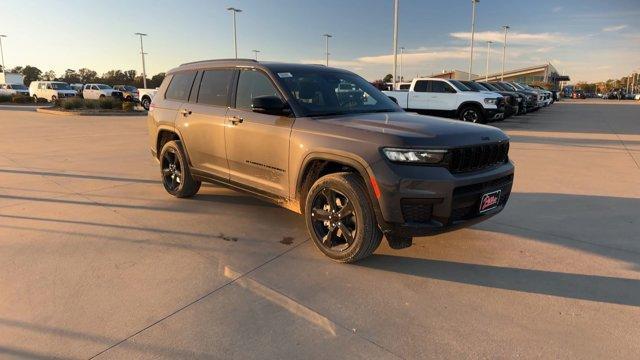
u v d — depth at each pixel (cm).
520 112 2331
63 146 1133
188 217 540
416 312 328
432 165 356
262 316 321
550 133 1509
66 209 566
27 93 4484
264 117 468
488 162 397
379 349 284
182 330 301
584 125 1831
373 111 481
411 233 362
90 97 3878
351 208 389
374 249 396
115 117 2248
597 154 1038
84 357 272
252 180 492
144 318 315
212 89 554
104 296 345
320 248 421
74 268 393
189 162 586
